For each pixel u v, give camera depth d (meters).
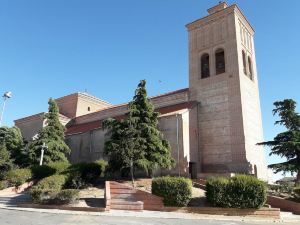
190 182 21.30
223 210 20.16
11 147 38.88
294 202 23.17
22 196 25.12
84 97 56.97
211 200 20.66
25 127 53.16
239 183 20.39
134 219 16.97
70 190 21.02
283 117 29.30
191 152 33.66
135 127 27.47
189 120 34.69
